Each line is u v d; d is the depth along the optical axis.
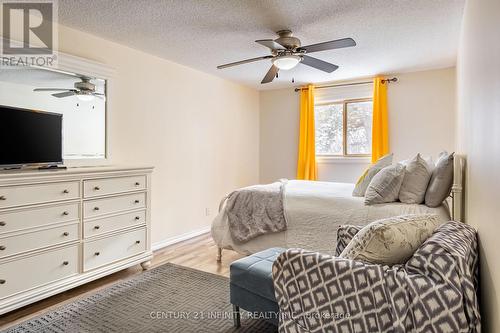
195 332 1.99
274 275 1.52
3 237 2.06
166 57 3.72
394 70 4.25
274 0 2.34
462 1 2.34
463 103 2.54
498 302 1.07
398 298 1.19
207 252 3.60
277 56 2.75
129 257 2.89
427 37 3.05
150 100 3.63
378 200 2.65
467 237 1.48
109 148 3.19
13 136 2.36
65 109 2.84
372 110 4.62
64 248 2.39
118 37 3.08
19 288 2.14
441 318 1.14
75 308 2.27
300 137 5.07
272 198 3.11
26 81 2.57
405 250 1.39
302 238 2.87
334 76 4.54
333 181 4.96
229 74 4.48
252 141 5.43
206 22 2.72
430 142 4.24
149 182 3.09
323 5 2.41
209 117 4.50
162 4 2.41
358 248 1.41
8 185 2.07
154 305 2.32
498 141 1.06
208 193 4.50
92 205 2.58
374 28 2.83
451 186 2.49
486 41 1.30
